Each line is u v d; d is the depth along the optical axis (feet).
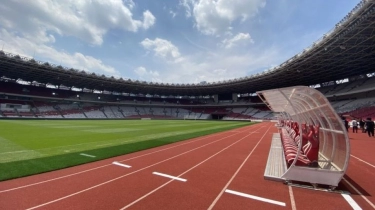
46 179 19.70
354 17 70.64
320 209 13.79
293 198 15.46
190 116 249.14
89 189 17.16
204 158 29.37
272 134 65.51
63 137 50.98
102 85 206.80
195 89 227.20
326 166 20.11
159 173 21.84
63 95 204.03
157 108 261.03
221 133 68.54
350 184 18.58
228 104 245.24
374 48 95.96
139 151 34.50
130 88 223.51
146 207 13.94
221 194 16.19
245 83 186.91
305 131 27.12
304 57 111.14
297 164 19.75
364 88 125.49
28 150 33.71
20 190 16.88
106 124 109.09
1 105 155.43
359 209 13.85
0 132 59.72
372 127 58.49
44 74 161.58
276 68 143.23
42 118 161.58
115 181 19.20
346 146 16.62
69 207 13.88
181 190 16.99
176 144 42.73
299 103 26.99
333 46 93.50
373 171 23.02
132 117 226.17
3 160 26.63
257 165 25.44
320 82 173.78
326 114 19.75
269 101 32.55
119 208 13.78
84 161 26.66
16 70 149.07
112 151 33.40
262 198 15.42
